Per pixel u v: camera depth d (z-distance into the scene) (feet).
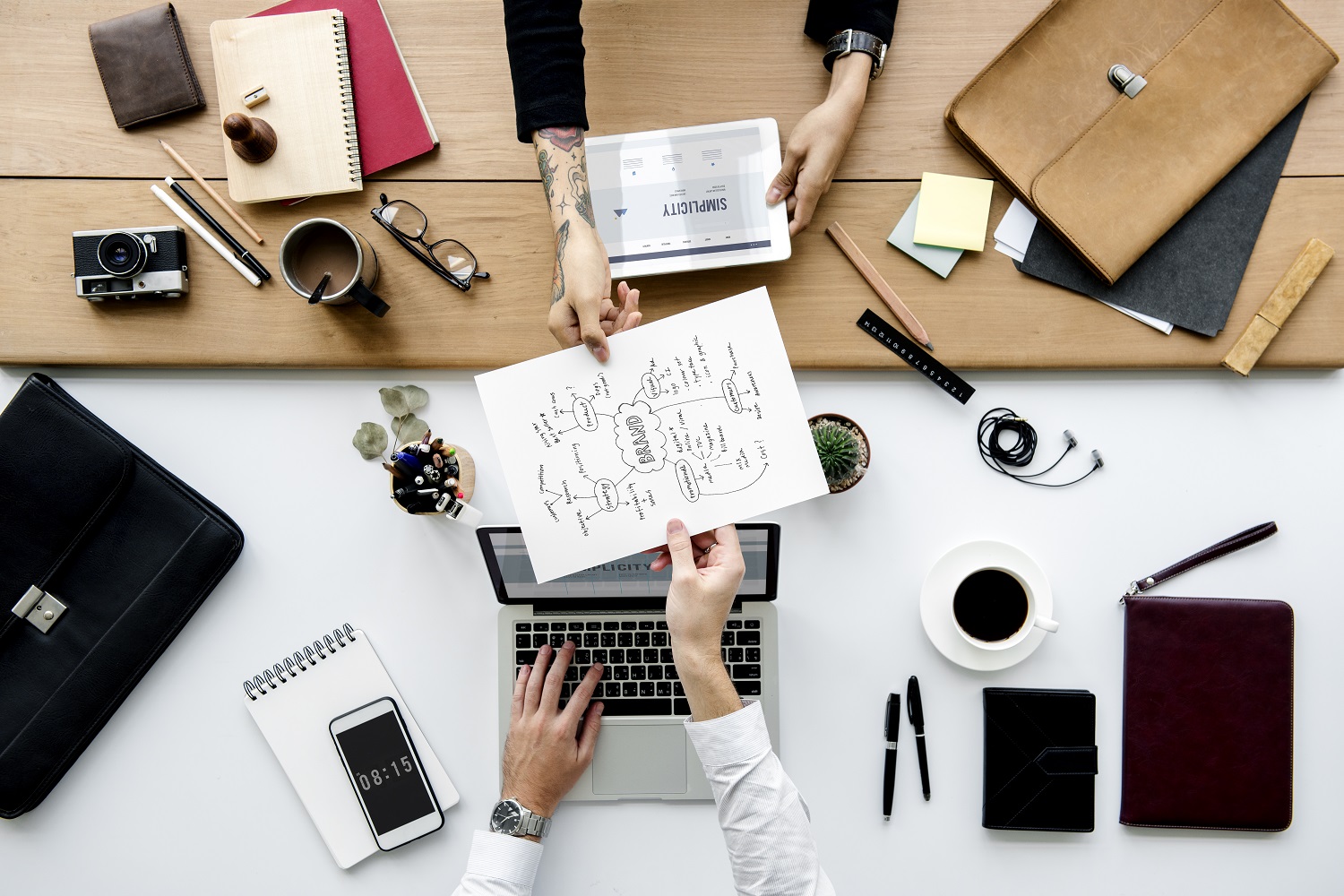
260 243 3.32
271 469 3.34
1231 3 3.20
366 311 3.28
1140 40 3.22
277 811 3.28
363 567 3.32
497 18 3.31
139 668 3.22
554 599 3.17
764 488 2.65
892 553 3.31
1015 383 3.34
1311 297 3.27
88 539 3.22
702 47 3.32
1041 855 3.26
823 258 3.30
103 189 3.32
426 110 3.32
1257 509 3.32
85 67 3.34
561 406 2.67
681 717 3.18
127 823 3.28
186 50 3.32
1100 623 3.30
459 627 3.31
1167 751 3.23
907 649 3.28
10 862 3.25
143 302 3.31
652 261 3.22
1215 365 3.27
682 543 2.59
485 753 3.28
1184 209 3.18
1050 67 3.22
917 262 3.29
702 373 2.67
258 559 3.32
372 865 3.27
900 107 3.32
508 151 3.31
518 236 3.30
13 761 3.17
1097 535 3.32
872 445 3.32
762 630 3.17
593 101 3.33
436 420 3.33
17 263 3.30
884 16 3.15
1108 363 3.27
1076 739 3.21
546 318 3.29
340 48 3.27
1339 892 3.24
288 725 3.26
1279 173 3.25
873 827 3.26
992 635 3.19
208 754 3.29
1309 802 3.29
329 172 3.27
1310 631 3.32
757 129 3.24
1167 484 3.32
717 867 3.24
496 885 3.02
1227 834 3.27
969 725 3.28
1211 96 3.20
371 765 3.23
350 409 3.35
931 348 3.27
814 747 3.27
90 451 3.17
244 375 3.35
